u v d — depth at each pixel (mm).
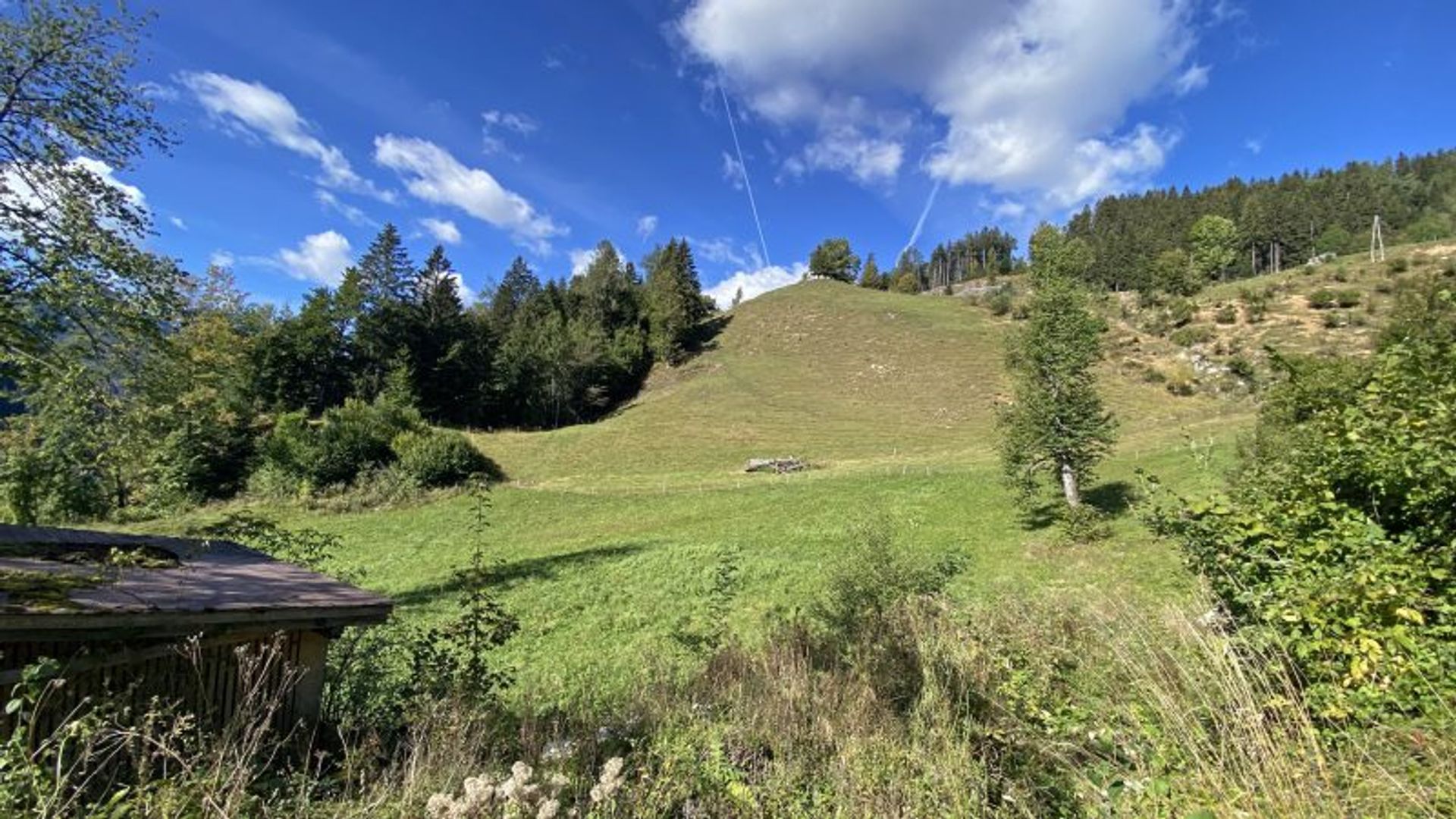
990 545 22125
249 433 44875
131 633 5074
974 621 8875
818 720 6277
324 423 46125
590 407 82375
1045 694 6375
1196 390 56562
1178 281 87000
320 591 6762
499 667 13250
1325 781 3738
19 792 3859
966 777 5051
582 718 6848
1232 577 5578
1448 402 5281
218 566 7531
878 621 9984
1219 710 4477
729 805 5129
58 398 15867
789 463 45406
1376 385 5988
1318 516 5555
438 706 6250
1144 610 6543
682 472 48594
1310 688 4527
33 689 3982
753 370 81312
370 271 72375
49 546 7594
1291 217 112188
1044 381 23859
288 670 5711
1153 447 35312
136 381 15703
